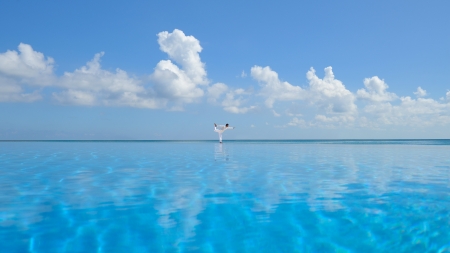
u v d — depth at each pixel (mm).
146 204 5996
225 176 9547
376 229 4746
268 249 4078
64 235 4414
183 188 7574
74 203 6047
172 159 15672
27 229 4617
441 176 9547
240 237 4434
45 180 8672
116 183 8234
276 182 8445
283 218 5207
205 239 4340
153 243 4195
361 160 15188
